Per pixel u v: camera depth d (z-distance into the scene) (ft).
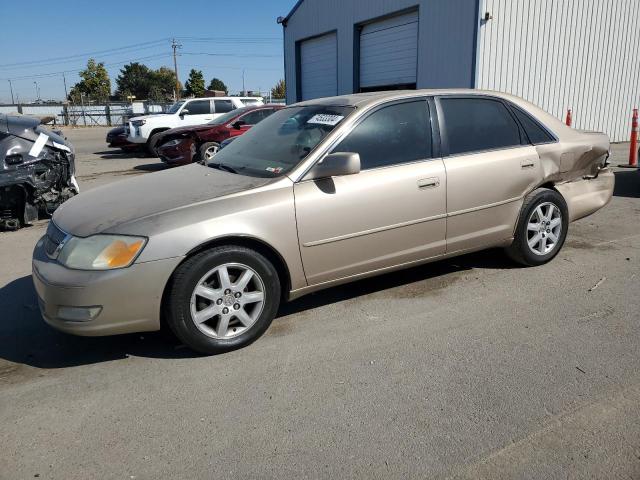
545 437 7.96
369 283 14.60
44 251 11.00
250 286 11.10
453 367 10.08
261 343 11.33
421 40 43.06
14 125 22.03
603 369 9.82
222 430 8.42
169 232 10.02
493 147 14.02
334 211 11.50
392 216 12.26
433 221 12.92
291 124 13.52
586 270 15.08
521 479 7.12
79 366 10.65
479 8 37.29
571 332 11.34
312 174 11.42
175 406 9.12
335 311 12.84
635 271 14.89
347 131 12.03
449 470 7.34
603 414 8.46
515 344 10.91
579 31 42.55
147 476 7.45
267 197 10.93
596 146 15.93
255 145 13.65
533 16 39.91
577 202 15.84
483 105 14.15
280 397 9.28
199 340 10.56
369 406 8.92
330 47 56.49
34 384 10.01
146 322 10.16
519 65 40.32
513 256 15.12
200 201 10.66
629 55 46.47
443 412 8.67
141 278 9.86
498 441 7.91
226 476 7.39
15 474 7.56
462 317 12.28
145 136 49.83
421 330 11.69
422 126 13.01
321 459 7.66
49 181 22.77
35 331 12.36
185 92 237.86
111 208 10.95
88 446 8.14
